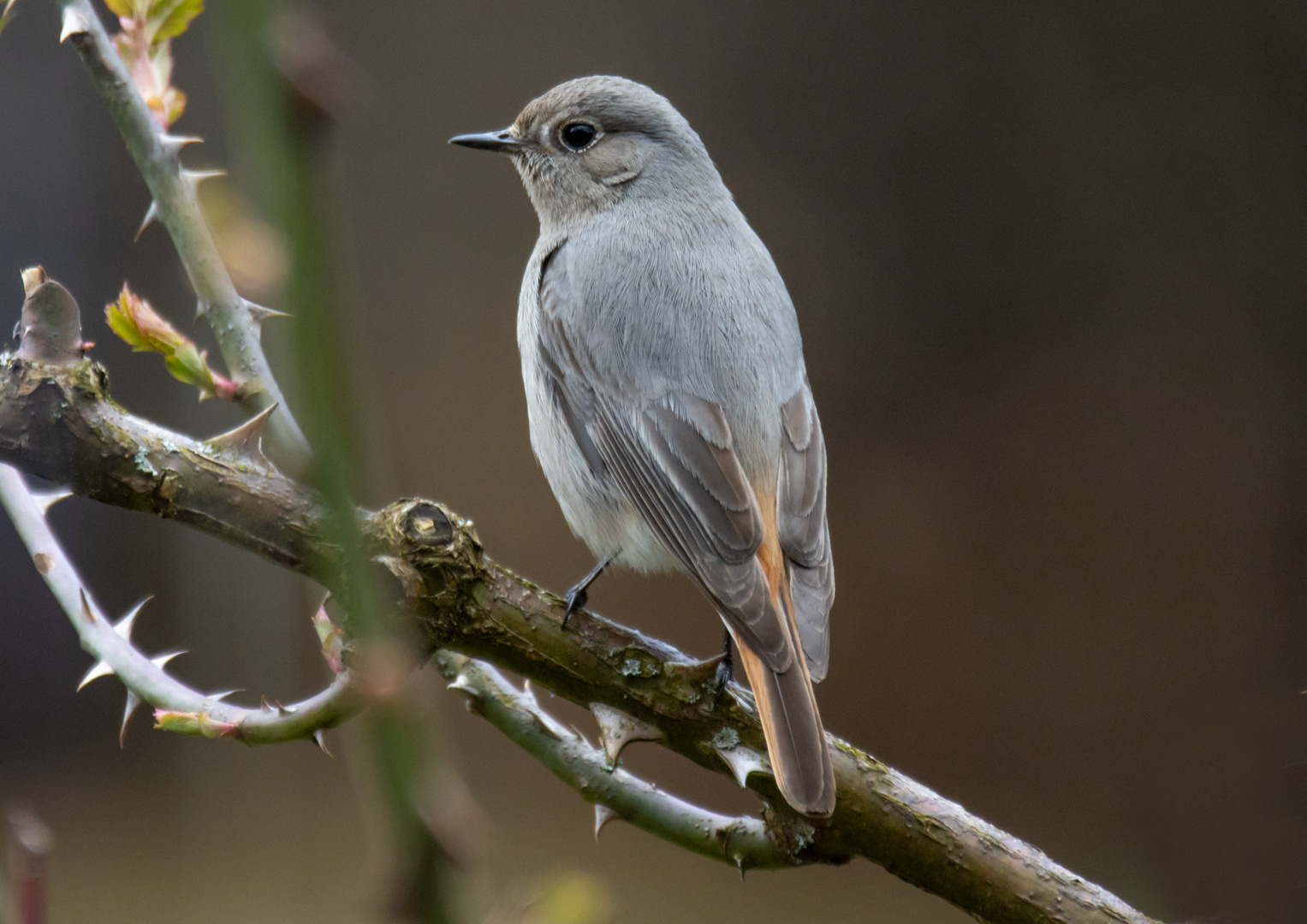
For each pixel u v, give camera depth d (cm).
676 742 350
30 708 379
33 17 380
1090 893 350
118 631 349
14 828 254
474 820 160
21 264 380
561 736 351
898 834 350
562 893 253
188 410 378
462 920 156
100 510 380
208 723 329
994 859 350
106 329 380
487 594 350
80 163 382
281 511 349
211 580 374
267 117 135
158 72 350
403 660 171
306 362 149
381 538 349
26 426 349
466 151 445
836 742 350
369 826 158
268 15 132
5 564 379
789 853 350
